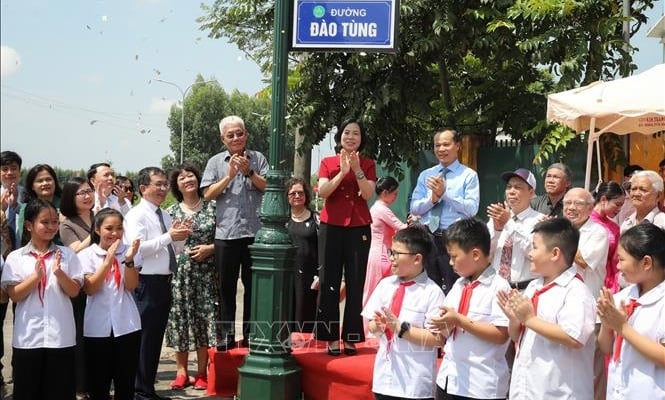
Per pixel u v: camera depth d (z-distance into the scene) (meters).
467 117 10.75
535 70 10.41
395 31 5.21
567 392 3.50
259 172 6.10
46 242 4.81
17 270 4.71
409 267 4.21
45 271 4.75
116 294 5.16
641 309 3.35
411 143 10.21
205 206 6.39
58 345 4.71
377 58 9.28
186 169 6.38
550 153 9.09
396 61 9.51
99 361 5.14
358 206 5.36
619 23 9.17
